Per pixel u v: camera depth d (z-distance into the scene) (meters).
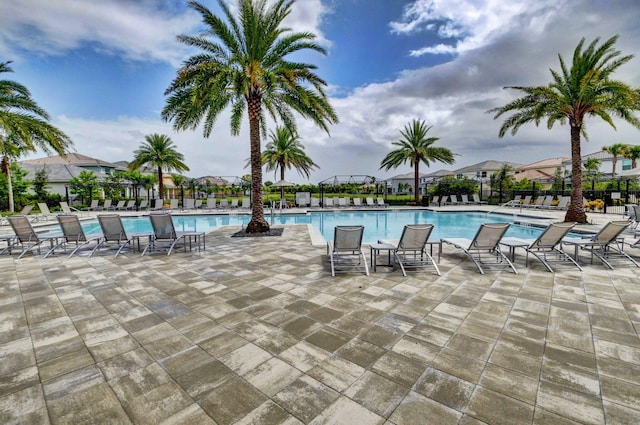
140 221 17.80
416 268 5.53
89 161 37.44
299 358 2.60
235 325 3.25
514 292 4.22
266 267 5.71
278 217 19.03
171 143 26.58
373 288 4.43
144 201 24.59
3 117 11.75
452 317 3.40
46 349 2.79
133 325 3.29
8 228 12.65
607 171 38.66
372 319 3.37
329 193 31.17
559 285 4.51
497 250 5.99
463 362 2.51
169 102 9.90
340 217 18.97
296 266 5.77
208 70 8.98
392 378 2.30
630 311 3.53
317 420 1.88
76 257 6.73
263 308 3.71
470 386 2.20
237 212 19.95
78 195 27.11
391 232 13.25
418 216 19.25
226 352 2.71
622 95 10.56
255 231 10.12
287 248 7.59
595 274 5.09
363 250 7.18
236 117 12.38
